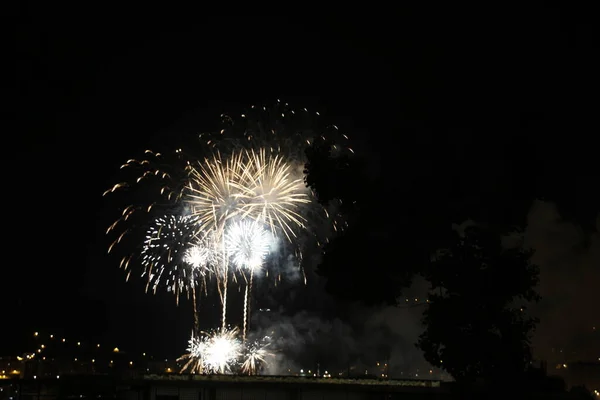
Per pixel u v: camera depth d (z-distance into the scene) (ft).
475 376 82.33
